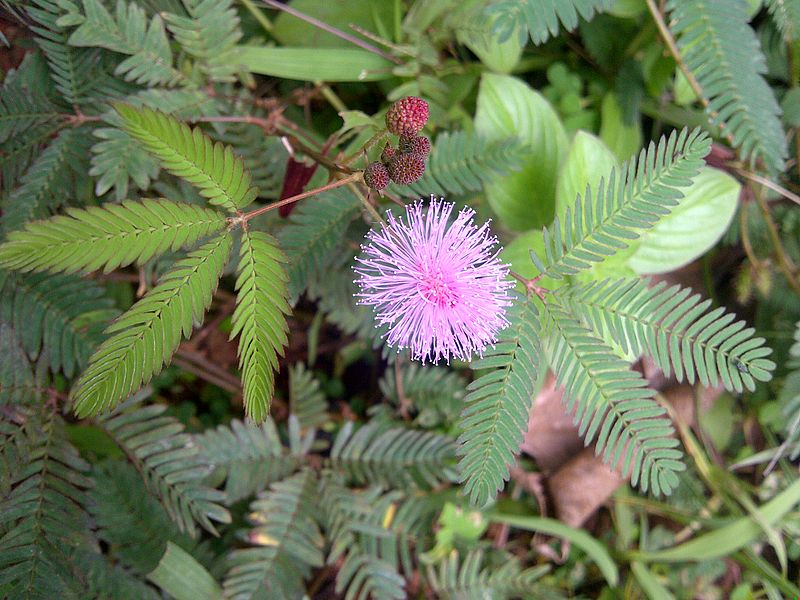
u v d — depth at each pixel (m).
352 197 0.11
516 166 0.12
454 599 0.15
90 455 0.13
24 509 0.11
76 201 0.12
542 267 0.10
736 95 0.12
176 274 0.08
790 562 0.17
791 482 0.16
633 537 0.17
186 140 0.08
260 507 0.14
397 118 0.09
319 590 0.16
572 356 0.10
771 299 0.16
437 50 0.14
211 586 0.13
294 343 0.17
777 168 0.12
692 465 0.17
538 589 0.16
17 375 0.12
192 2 0.11
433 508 0.15
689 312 0.10
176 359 0.16
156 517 0.13
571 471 0.16
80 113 0.12
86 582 0.12
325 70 0.13
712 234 0.13
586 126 0.15
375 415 0.16
